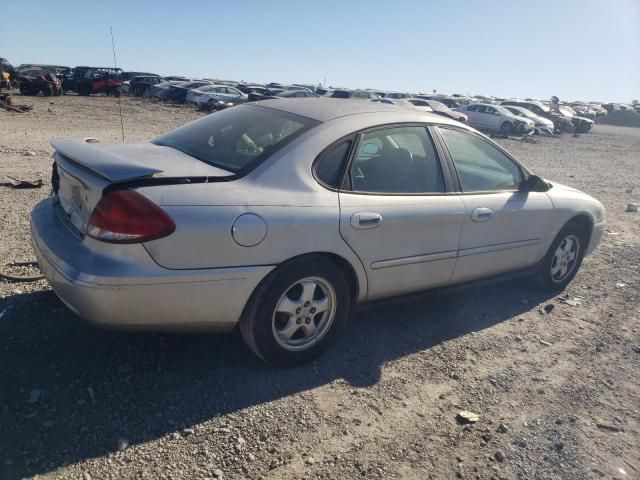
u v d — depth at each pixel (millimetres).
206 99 31141
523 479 2693
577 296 5215
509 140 28547
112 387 3092
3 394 2934
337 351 3740
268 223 3068
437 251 3930
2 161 9609
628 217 9273
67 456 2562
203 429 2836
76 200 3217
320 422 2982
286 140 3395
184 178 3006
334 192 3414
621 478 2754
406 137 3906
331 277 3416
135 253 2783
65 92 36031
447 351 3902
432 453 2824
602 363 3926
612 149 27922
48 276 3059
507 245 4449
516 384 3545
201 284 2934
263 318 3207
